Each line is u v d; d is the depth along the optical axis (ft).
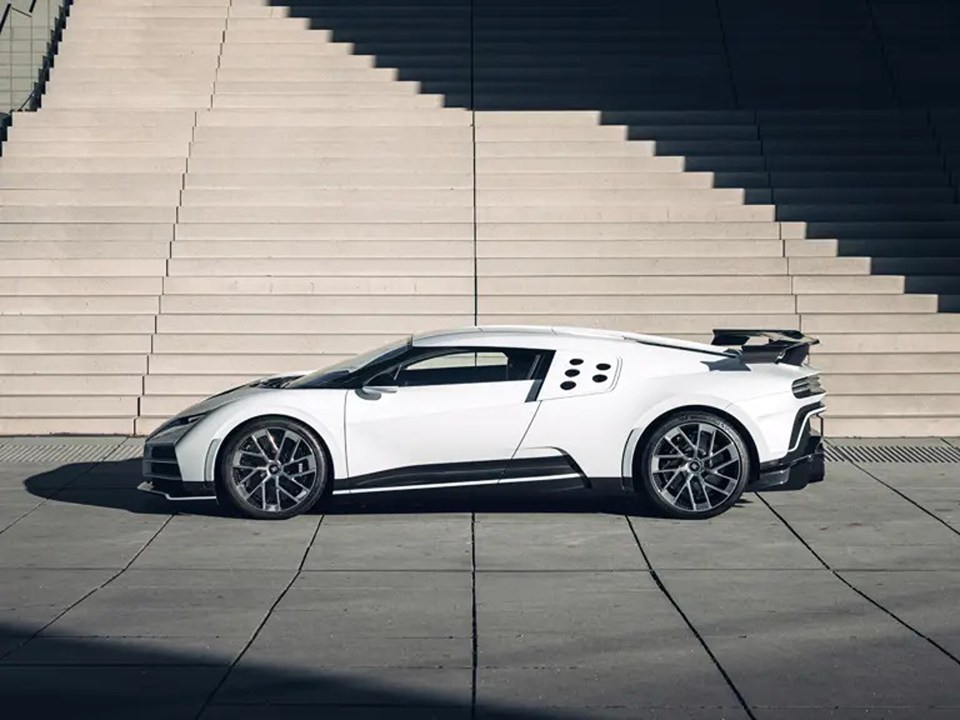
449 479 32.48
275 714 18.62
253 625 23.20
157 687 19.80
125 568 27.61
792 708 18.90
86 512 33.42
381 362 33.12
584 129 56.65
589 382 32.58
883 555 28.71
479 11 65.21
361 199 53.57
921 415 45.44
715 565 27.78
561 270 50.85
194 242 51.62
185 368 47.47
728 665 20.90
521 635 22.57
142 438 45.01
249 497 32.48
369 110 57.67
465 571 27.25
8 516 32.89
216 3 64.95
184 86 59.36
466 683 19.99
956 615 23.86
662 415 32.48
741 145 56.39
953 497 34.96
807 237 52.39
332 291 50.21
